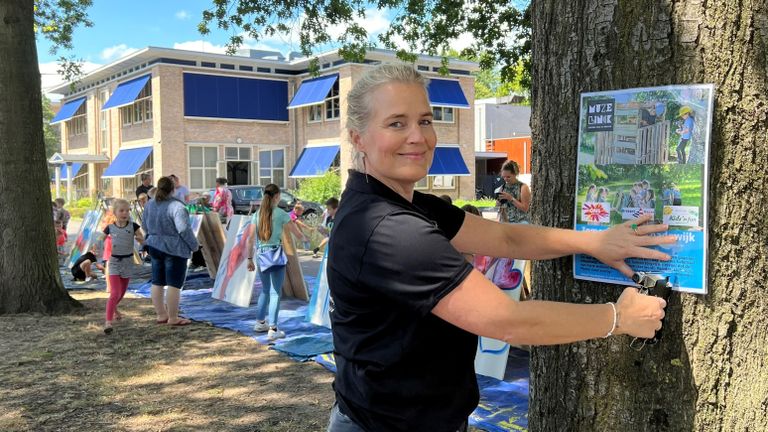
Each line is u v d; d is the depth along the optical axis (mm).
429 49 11258
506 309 1489
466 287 1505
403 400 1666
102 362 6348
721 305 1733
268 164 32438
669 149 1767
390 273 1554
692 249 1742
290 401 5172
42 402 5141
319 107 31094
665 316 1800
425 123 1707
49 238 9016
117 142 34562
